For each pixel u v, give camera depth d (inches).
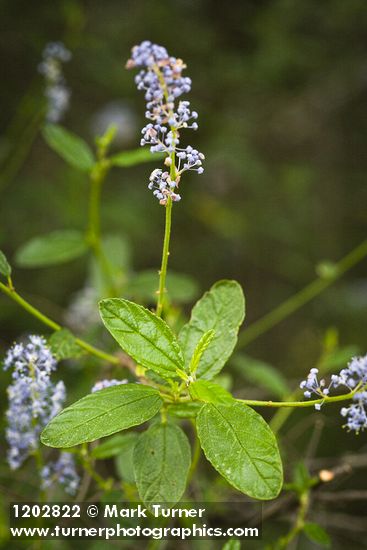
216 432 16.3
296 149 48.7
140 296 25.2
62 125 41.5
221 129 43.3
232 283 18.0
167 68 17.2
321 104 47.1
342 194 48.0
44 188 36.2
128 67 17.3
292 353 40.8
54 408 18.5
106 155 41.1
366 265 46.0
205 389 16.5
